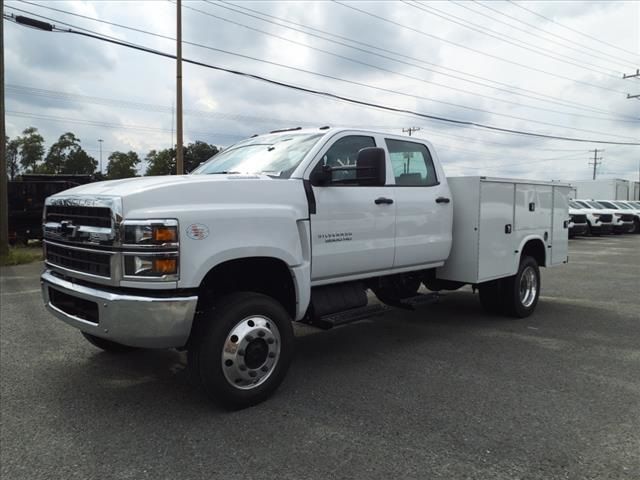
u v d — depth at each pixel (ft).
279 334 13.74
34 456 10.76
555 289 31.83
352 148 16.85
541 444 11.25
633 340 19.83
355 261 16.38
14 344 18.92
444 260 20.56
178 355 17.69
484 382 15.14
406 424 12.25
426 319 23.40
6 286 32.17
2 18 44.68
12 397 13.97
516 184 22.21
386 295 19.86
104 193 12.40
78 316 13.21
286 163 15.64
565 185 26.27
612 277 37.09
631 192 126.00
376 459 10.61
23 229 58.75
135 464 10.43
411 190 18.42
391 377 15.60
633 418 12.62
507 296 22.95
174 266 11.79
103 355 17.65
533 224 23.66
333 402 13.61
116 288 12.08
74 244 13.28
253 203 13.56
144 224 11.64
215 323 12.55
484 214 20.29
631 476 9.99
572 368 16.43
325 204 15.34
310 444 11.25
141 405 13.43
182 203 12.34
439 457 10.68
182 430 11.96
